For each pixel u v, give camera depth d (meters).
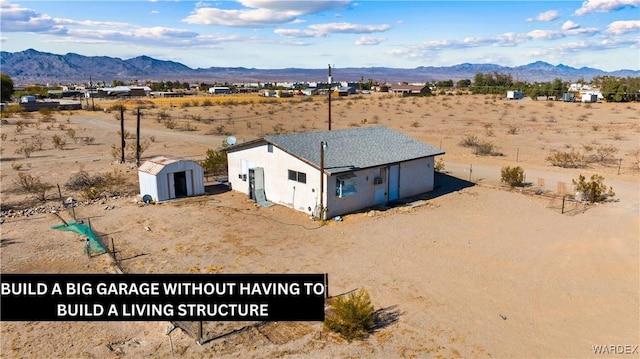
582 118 69.75
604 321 13.20
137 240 19.75
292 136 26.03
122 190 28.81
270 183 25.73
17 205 25.06
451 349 11.76
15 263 17.23
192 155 41.56
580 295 14.76
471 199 26.52
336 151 24.94
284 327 12.88
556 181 30.97
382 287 15.28
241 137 53.41
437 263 17.27
